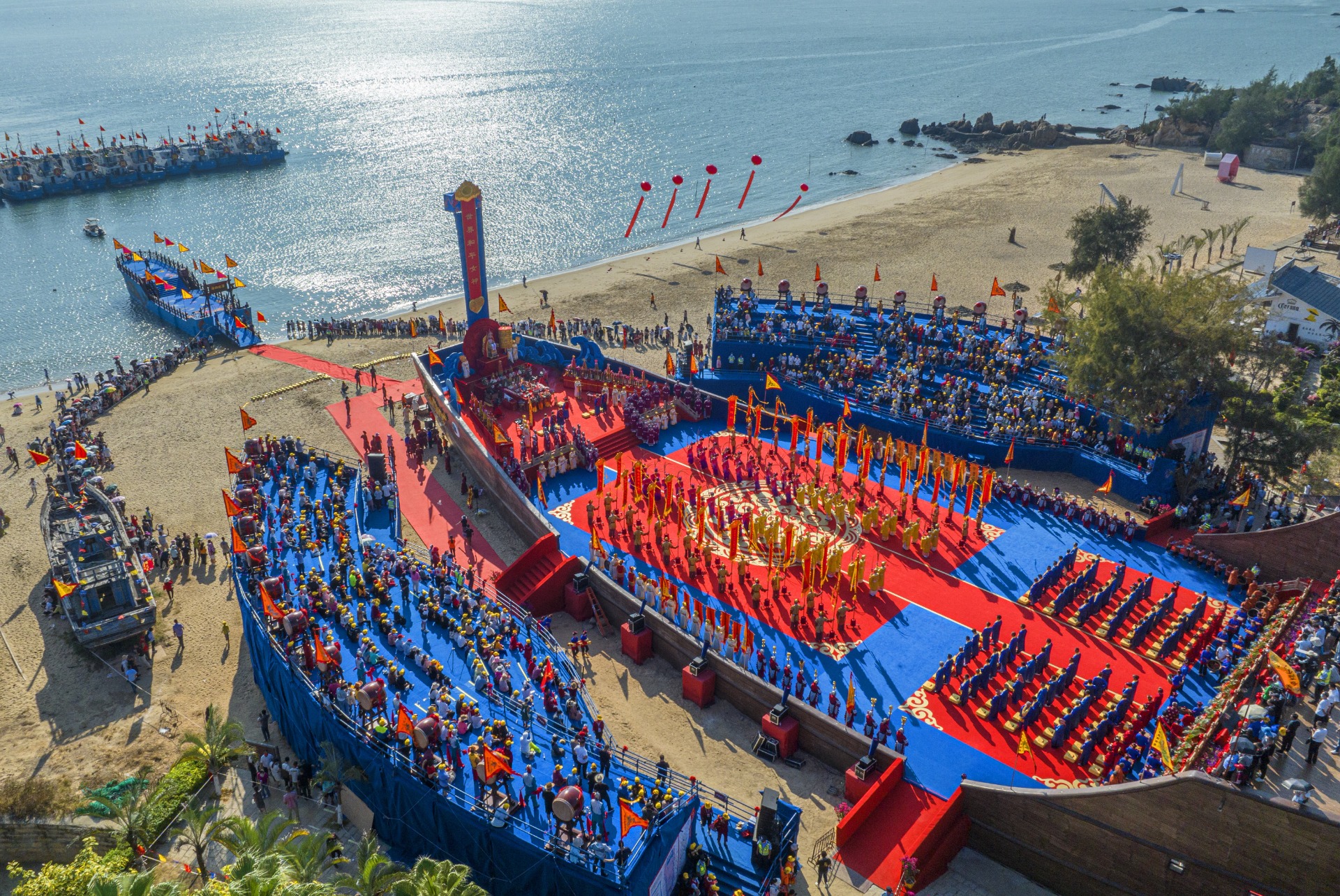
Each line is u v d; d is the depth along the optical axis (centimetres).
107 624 5288
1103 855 3628
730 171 18225
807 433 6844
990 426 7081
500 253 13700
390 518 6359
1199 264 11669
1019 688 4588
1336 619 4294
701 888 3656
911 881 3647
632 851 3609
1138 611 5222
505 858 3769
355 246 13875
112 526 6081
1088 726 4366
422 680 4588
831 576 5547
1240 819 3200
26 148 19575
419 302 11706
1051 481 6706
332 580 5284
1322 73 19812
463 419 7081
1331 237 12169
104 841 4138
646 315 10700
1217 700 4116
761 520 5828
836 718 4438
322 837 3541
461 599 5162
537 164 18538
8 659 5366
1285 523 5756
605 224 14988
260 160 18588
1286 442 5988
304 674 4491
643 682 5066
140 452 7731
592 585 5572
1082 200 15112
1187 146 18800
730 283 11738
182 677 5225
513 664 4850
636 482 6319
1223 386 6216
